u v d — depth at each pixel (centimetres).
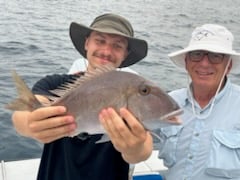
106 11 723
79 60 107
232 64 88
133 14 718
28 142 154
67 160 69
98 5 827
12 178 106
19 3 734
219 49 81
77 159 69
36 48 350
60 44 382
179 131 87
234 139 82
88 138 69
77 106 54
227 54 82
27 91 54
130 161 60
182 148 86
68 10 692
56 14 624
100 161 69
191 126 86
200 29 85
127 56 82
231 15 814
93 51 74
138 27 554
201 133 84
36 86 71
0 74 246
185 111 87
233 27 616
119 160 70
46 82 72
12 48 341
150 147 59
